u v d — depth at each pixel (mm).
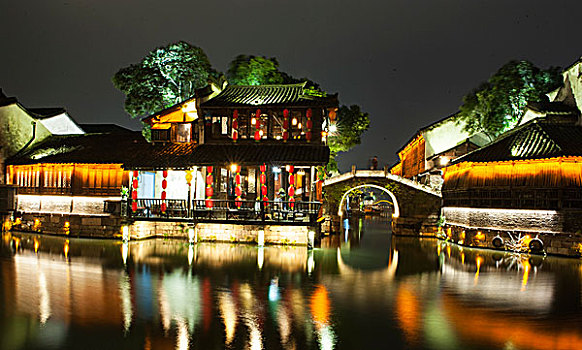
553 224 29469
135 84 41375
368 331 14633
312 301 17953
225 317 15727
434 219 43344
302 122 34000
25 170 37406
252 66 46219
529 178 30500
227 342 13492
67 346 13008
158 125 37062
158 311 16219
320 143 33125
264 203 30094
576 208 28766
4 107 38031
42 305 16656
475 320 15844
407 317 16109
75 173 34906
